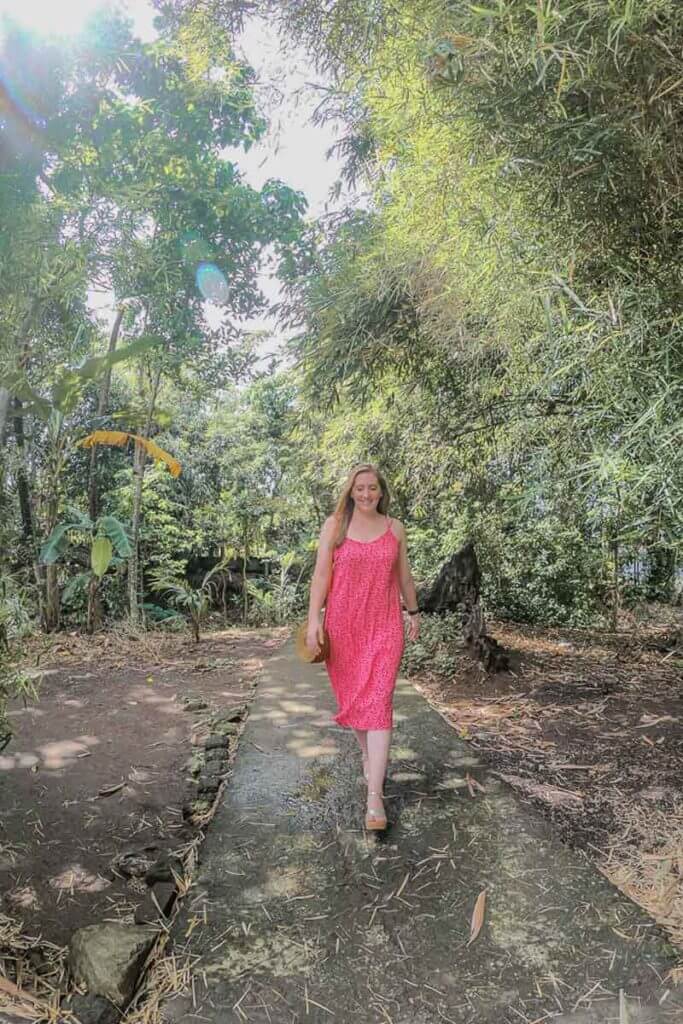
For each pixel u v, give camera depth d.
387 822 2.49
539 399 3.22
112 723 4.22
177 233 6.51
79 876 2.50
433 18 2.00
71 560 7.72
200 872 2.19
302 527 10.05
